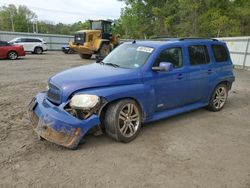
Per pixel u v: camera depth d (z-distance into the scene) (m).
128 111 4.40
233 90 9.50
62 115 3.88
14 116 5.58
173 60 5.18
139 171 3.51
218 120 5.78
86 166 3.59
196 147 4.31
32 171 3.43
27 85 9.20
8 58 19.64
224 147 4.35
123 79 4.38
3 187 3.08
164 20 48.53
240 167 3.69
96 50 20.72
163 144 4.38
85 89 4.09
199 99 5.92
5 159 3.70
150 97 4.70
